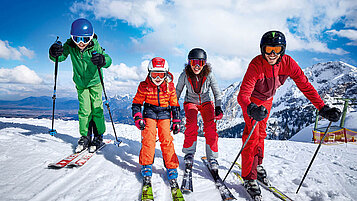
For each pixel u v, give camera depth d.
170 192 2.28
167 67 2.59
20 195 1.92
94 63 2.96
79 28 2.91
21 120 6.11
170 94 2.67
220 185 2.43
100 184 2.27
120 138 4.71
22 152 3.01
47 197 1.95
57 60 3.20
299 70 2.32
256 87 2.44
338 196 2.29
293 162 3.70
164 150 2.52
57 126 5.52
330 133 7.11
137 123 2.47
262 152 2.58
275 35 2.06
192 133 2.80
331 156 4.18
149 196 2.03
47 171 2.49
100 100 3.54
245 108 2.23
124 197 2.07
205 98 3.04
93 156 3.15
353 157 4.12
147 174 2.35
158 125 2.64
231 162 3.60
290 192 2.42
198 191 2.34
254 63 2.30
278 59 2.21
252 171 2.27
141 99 2.69
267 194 2.33
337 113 2.06
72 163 2.69
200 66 2.76
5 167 2.47
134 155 3.46
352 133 7.07
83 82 3.28
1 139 3.52
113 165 2.89
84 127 3.33
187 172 2.64
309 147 5.16
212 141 2.81
